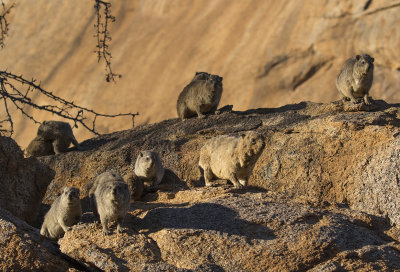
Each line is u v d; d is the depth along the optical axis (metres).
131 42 74.25
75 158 25.27
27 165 22.59
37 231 19.34
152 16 77.25
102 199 16.75
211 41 70.00
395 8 59.91
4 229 16.42
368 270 15.21
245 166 19.53
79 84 71.19
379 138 21.45
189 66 68.56
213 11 73.31
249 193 19.53
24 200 22.30
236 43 68.12
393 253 16.09
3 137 21.94
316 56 63.16
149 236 16.83
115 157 24.75
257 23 68.44
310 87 61.88
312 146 22.44
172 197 20.41
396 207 19.44
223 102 64.44
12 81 73.31
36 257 15.87
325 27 62.91
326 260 15.76
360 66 23.50
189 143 24.97
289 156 22.47
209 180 21.33
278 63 64.25
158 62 70.38
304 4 66.06
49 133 29.56
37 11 80.06
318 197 21.36
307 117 25.09
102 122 66.81
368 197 20.34
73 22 78.00
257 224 16.78
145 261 15.60
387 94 59.41
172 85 67.69
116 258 15.77
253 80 64.12
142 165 21.44
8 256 15.76
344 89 24.62
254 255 15.70
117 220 16.86
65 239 17.20
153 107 66.69
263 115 26.34
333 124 22.50
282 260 15.57
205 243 16.16
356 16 61.88
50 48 76.31
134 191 20.58
